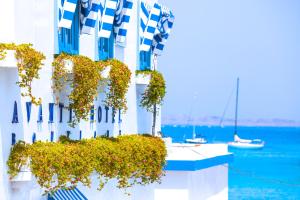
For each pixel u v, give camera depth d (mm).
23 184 25047
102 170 31281
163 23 48125
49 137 28266
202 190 47781
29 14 25875
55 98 28688
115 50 37562
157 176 38281
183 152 49812
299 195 117125
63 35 29672
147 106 42562
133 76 40812
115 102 33938
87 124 33000
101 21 34281
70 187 28406
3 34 24391
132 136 37281
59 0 28656
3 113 24172
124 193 37562
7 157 24469
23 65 23562
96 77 29109
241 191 122938
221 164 50125
